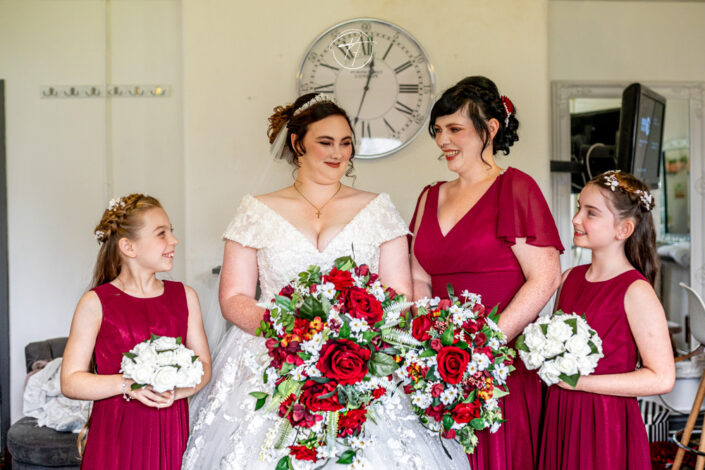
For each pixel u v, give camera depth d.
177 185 4.77
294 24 4.20
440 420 2.02
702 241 5.06
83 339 2.30
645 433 2.22
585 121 4.96
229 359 2.40
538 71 4.23
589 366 2.05
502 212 2.39
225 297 2.43
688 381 4.86
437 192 2.64
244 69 4.18
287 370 1.89
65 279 4.75
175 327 2.39
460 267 2.45
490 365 2.03
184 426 2.35
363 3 4.21
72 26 4.72
